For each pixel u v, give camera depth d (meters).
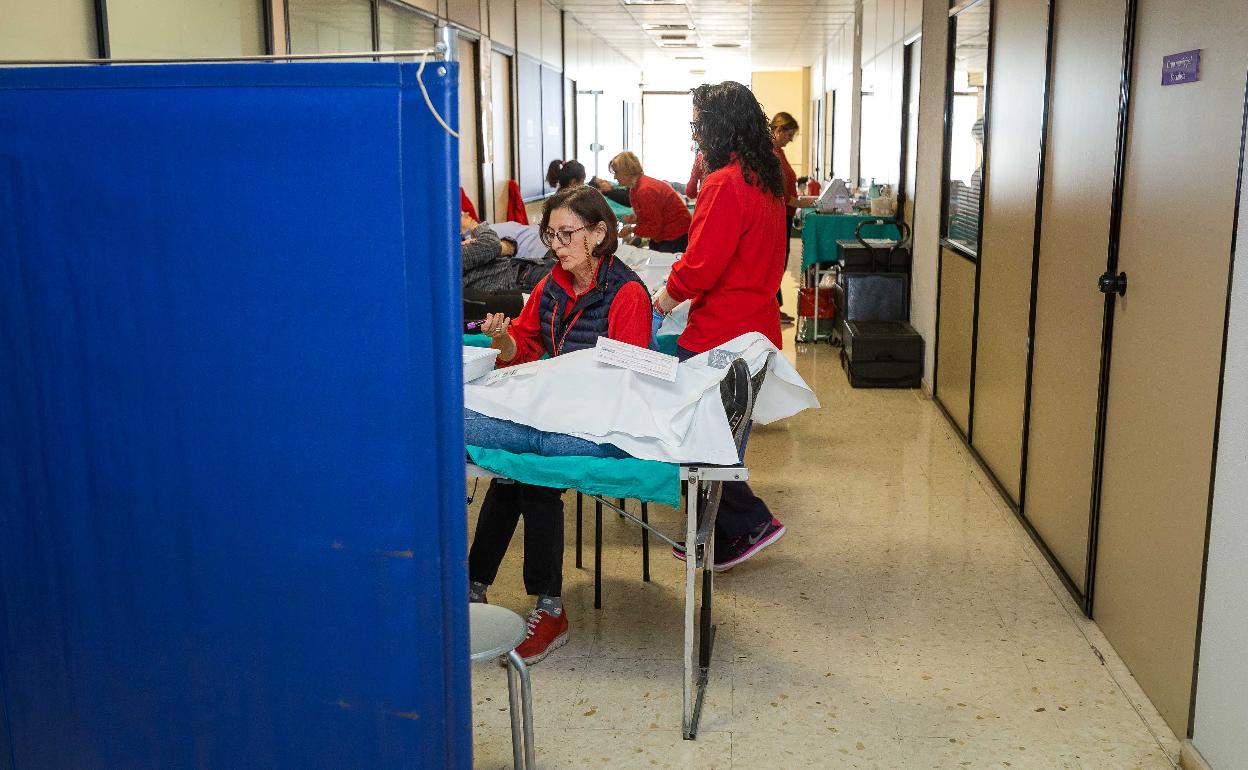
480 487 4.43
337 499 1.61
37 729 1.85
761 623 3.10
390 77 1.46
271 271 1.55
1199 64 2.30
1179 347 2.41
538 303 2.95
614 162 7.09
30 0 3.23
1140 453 2.68
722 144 3.18
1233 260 2.12
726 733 2.52
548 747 2.46
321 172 1.51
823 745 2.46
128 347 1.64
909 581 3.39
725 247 3.14
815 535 3.81
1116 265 2.85
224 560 1.68
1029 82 3.85
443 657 1.63
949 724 2.54
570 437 2.30
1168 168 2.48
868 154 10.59
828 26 13.88
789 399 2.83
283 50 5.03
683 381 2.35
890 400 5.92
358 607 1.64
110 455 1.69
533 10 10.50
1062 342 3.38
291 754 1.73
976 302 4.73
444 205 1.48
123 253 1.61
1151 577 2.60
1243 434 2.08
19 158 1.62
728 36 15.30
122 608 1.75
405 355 1.54
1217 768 2.19
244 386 1.60
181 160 1.55
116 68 1.55
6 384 1.71
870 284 6.72
